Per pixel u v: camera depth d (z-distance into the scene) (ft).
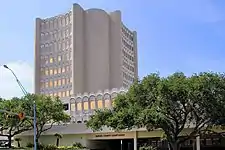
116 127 130.11
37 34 401.90
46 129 203.41
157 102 126.82
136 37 454.40
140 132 189.98
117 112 135.44
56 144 209.97
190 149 194.18
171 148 139.13
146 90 131.75
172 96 124.67
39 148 189.57
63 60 378.94
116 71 386.52
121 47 398.42
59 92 373.20
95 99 238.48
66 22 386.11
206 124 138.10
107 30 388.37
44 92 384.06
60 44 385.91
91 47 377.71
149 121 120.16
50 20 399.44
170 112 127.54
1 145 230.48
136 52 450.71
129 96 135.74
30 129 200.13
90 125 148.56
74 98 246.27
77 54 366.63
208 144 190.49
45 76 389.19
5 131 221.46
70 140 211.61
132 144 221.87
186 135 149.59
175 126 138.51
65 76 372.79
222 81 125.49
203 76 125.59
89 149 205.77
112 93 231.09
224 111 122.11
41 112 192.75
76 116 241.55
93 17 384.27
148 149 191.11
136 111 127.24
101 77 371.97
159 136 184.44
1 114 184.65
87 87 368.27
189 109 127.03
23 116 129.18
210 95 122.21
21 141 230.27
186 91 122.83
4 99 197.98
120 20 398.21
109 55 385.09
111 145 230.07
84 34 381.40
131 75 429.79
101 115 143.84
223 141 185.26
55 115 196.75
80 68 366.63
